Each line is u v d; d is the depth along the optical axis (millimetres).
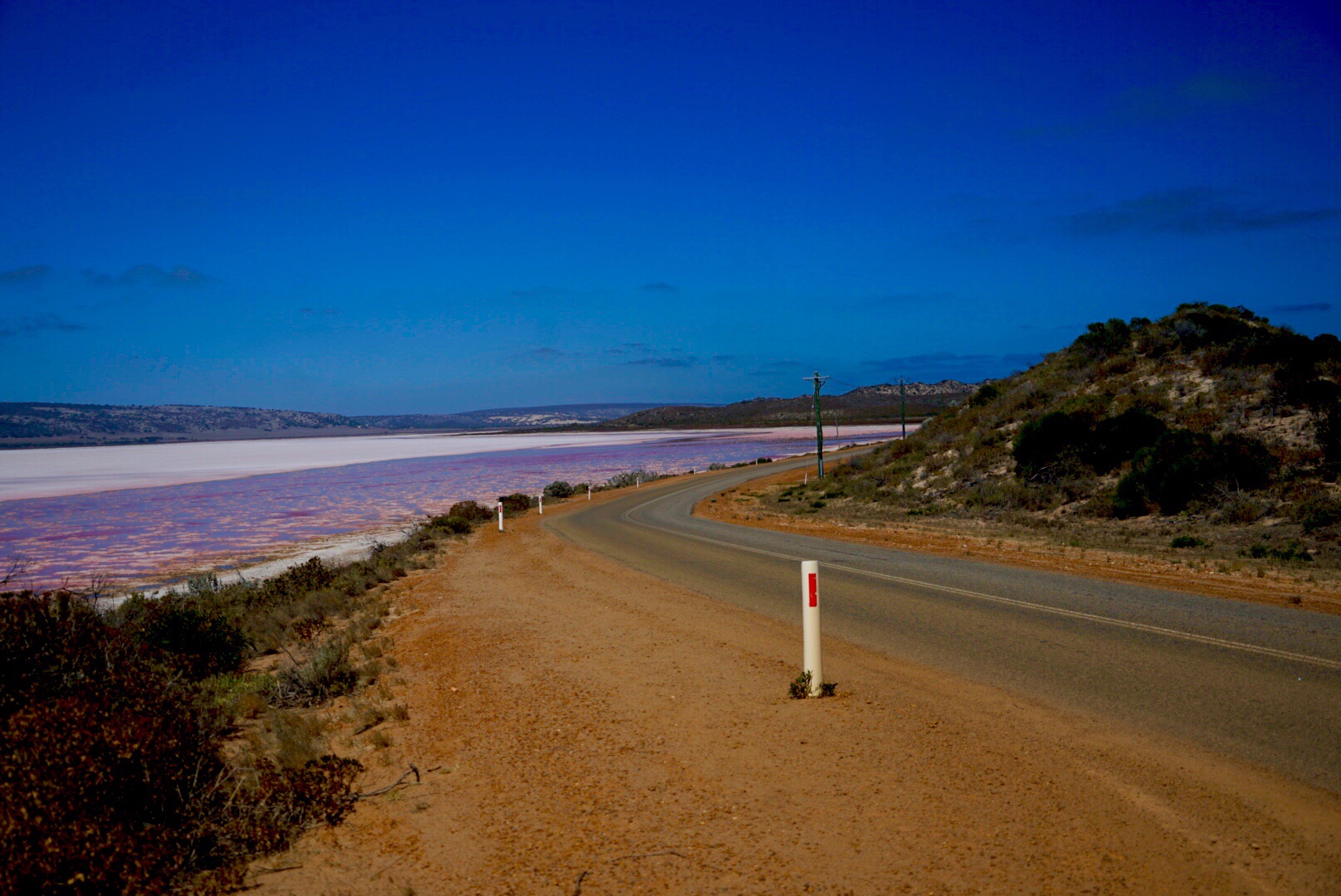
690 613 11297
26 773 4406
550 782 5363
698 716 6520
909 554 17125
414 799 5262
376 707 7586
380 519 42844
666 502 41688
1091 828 4266
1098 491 23703
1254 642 8273
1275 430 22469
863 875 3883
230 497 58688
